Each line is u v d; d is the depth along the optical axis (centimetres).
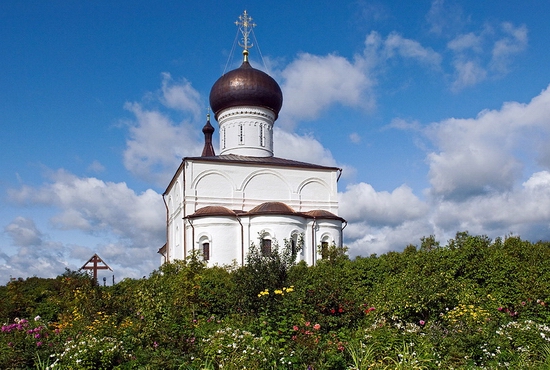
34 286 2884
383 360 1255
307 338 1335
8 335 1379
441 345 1317
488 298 1820
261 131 4684
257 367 1148
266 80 4678
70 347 1281
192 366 1195
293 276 2000
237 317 1745
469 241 2103
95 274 3475
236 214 3788
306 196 4228
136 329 1509
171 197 4631
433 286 1636
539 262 1956
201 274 2148
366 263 2309
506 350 1332
